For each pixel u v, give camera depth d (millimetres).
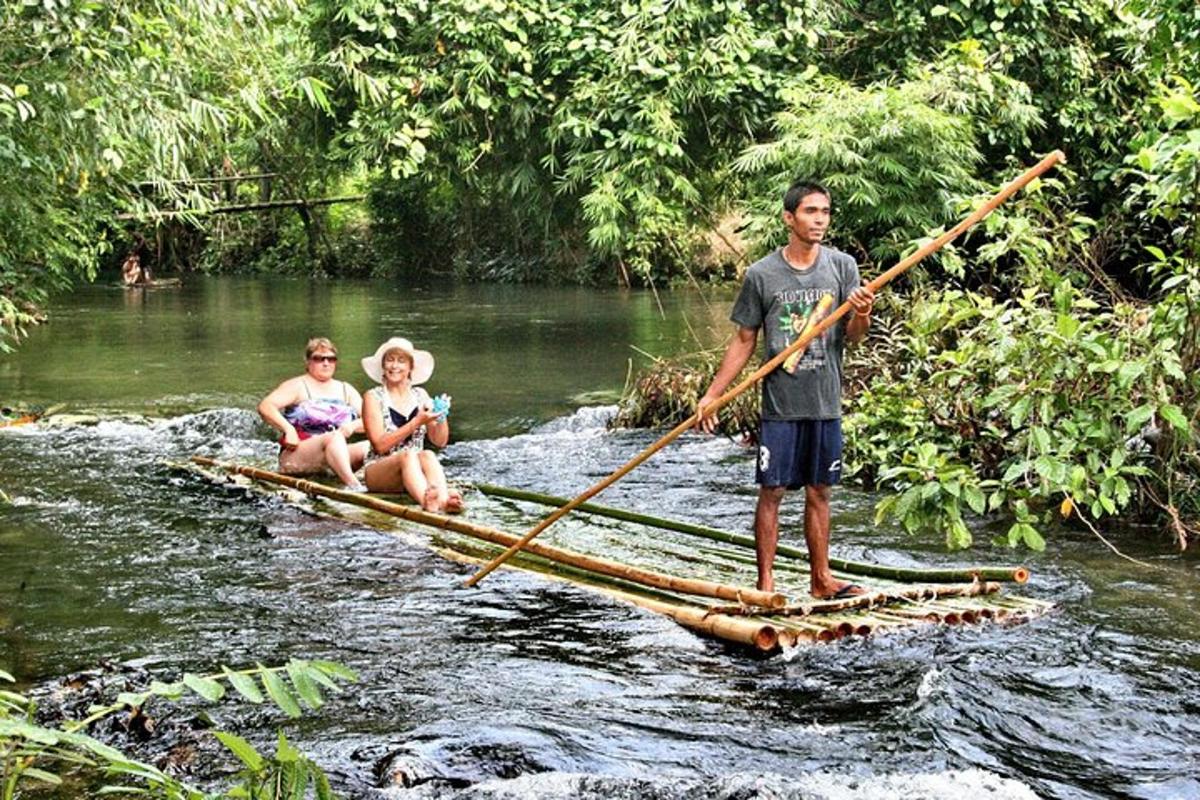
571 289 25000
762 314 6047
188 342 16891
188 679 3160
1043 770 4520
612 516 7922
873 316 11047
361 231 32312
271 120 11523
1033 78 13836
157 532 7637
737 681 5316
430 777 4371
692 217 15547
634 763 4504
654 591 6422
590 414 11641
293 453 9102
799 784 4324
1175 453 7547
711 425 6102
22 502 8375
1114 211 12883
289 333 17781
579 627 5953
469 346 16125
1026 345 7863
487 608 6223
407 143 13219
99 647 5633
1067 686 5262
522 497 8516
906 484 8594
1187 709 5047
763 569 6141
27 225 12766
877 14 14297
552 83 13875
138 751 4574
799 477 6090
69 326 18844
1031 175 5871
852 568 6727
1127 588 6562
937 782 4352
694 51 13078
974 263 11070
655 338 16656
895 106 11602
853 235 12211
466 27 13062
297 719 4832
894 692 5199
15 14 8453
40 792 4230
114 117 8938
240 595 6406
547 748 4574
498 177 15570
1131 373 7086
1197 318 7527
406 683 5219
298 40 14312
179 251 34531
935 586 6355
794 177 11961
